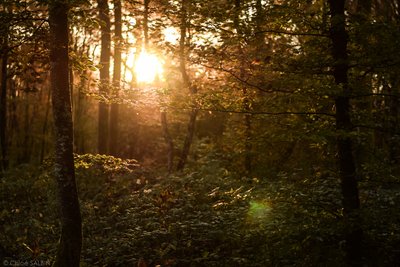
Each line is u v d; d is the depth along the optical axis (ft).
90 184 54.29
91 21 25.18
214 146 68.23
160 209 38.45
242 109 29.81
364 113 28.40
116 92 33.30
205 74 34.53
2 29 25.44
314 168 35.63
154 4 33.45
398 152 31.19
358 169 28.66
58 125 26.23
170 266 30.37
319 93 26.22
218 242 32.68
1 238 37.29
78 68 29.35
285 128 28.86
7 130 112.78
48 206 45.06
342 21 25.80
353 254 27.22
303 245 28.68
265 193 33.17
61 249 25.81
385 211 27.20
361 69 27.20
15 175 63.62
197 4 28.60
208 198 39.93
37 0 22.49
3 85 77.87
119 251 32.65
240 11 27.17
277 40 29.78
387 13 49.96
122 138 104.88
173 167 67.72
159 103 30.40
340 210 29.17
